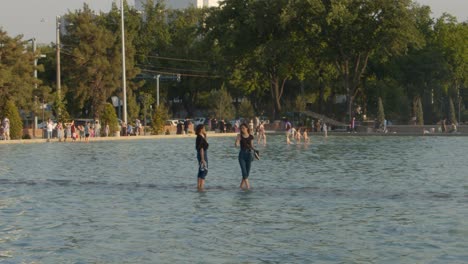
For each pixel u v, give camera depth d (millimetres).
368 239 14141
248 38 98375
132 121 94688
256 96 123125
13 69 78562
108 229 15523
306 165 33594
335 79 110312
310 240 14102
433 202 19656
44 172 31156
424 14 92750
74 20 100188
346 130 92438
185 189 23469
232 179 26797
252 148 23656
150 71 120812
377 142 61031
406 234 14648
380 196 21109
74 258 12594
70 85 100062
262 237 14453
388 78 111375
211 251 13117
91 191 23125
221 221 16547
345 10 89562
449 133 79250
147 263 12180
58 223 16391
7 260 12453
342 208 18562
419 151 45656
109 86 101000
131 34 121062
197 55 122812
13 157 42344
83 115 114125
